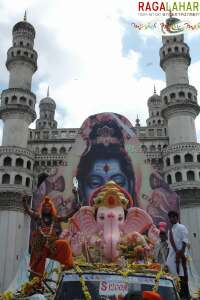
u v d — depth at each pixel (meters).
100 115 29.31
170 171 46.91
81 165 27.83
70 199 26.67
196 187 44.59
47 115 77.00
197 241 41.91
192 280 24.92
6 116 52.81
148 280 7.24
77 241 21.19
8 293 8.91
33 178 49.84
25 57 56.50
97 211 20.41
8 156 48.72
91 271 7.36
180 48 55.03
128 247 16.86
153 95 79.44
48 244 9.64
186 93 51.56
